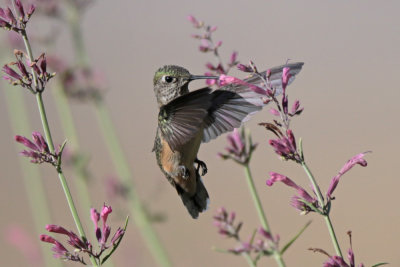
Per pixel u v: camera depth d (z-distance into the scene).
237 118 7.76
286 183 6.65
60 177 6.54
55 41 11.62
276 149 6.52
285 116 6.61
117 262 11.06
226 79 6.87
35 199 11.29
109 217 11.36
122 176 11.56
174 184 8.27
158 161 8.34
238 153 7.35
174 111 7.07
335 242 6.34
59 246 6.57
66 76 11.52
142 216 11.38
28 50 6.60
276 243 6.75
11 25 6.57
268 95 6.65
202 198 8.27
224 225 7.03
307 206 6.55
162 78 8.07
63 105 11.59
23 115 11.74
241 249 6.76
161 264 11.34
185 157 8.03
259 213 7.20
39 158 6.50
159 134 8.23
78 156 11.39
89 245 6.55
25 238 10.87
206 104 7.06
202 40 8.22
